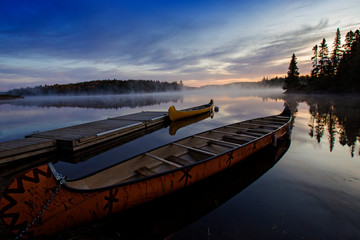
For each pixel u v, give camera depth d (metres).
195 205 3.62
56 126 13.80
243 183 4.41
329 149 6.61
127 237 2.75
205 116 17.41
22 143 7.09
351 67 35.81
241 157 5.14
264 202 3.60
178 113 14.95
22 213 2.34
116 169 3.93
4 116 19.88
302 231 2.79
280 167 5.16
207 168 4.16
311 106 22.02
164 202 3.75
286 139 7.93
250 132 7.87
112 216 3.23
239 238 2.69
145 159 4.61
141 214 3.35
